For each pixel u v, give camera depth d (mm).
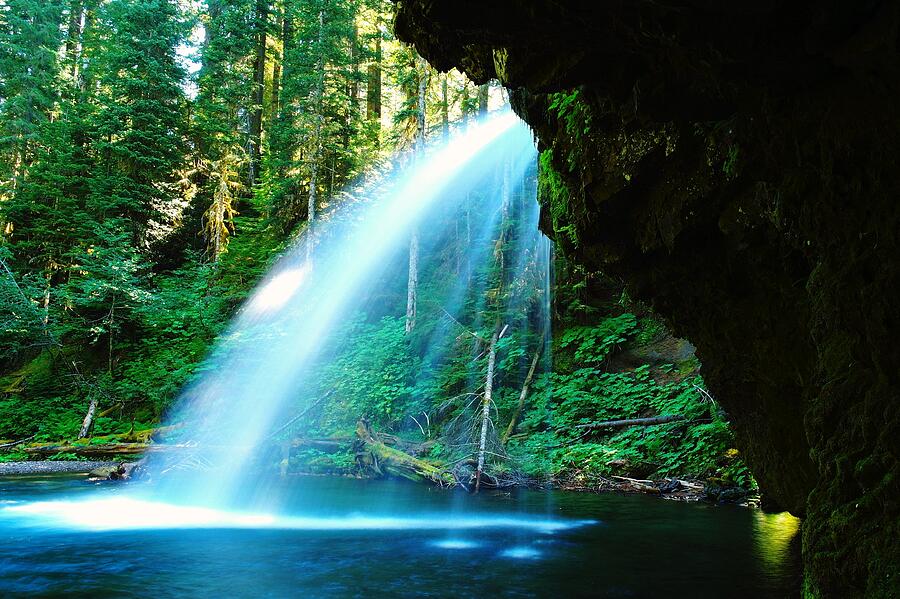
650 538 7598
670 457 12820
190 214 29328
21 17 30641
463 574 5812
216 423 18922
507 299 18672
